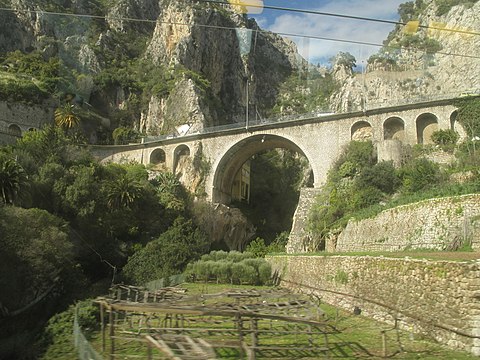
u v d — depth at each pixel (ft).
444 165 166.09
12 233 96.27
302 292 89.76
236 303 57.16
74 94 314.96
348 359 40.93
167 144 263.90
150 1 471.62
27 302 92.48
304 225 190.39
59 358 53.31
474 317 41.04
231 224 252.01
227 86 458.91
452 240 81.25
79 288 109.50
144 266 151.53
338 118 225.76
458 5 370.53
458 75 342.64
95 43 389.80
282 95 530.68
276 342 48.39
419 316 49.14
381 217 111.04
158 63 398.21
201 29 417.08
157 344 33.12
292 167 377.50
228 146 252.21
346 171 195.52
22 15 359.25
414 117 210.59
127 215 177.88
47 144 190.49
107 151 272.10
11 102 257.75
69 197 161.48
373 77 426.10
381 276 59.21
